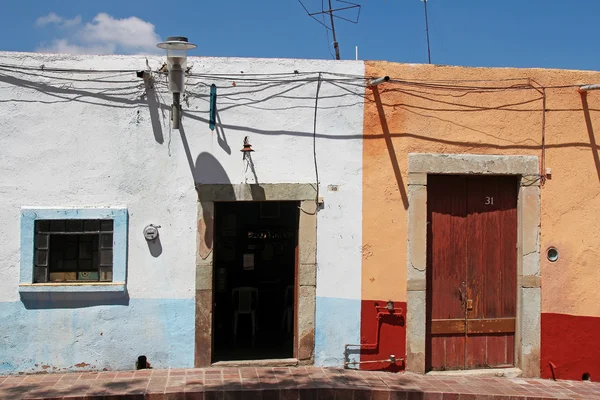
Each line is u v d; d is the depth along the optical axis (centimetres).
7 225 737
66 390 668
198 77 768
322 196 783
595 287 816
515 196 823
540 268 808
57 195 745
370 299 788
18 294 737
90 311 748
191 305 764
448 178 814
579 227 815
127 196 756
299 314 781
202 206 765
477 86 801
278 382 707
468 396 708
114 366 751
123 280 749
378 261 788
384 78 742
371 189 789
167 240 761
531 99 809
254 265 1047
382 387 707
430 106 795
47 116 744
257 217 1055
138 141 758
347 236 786
